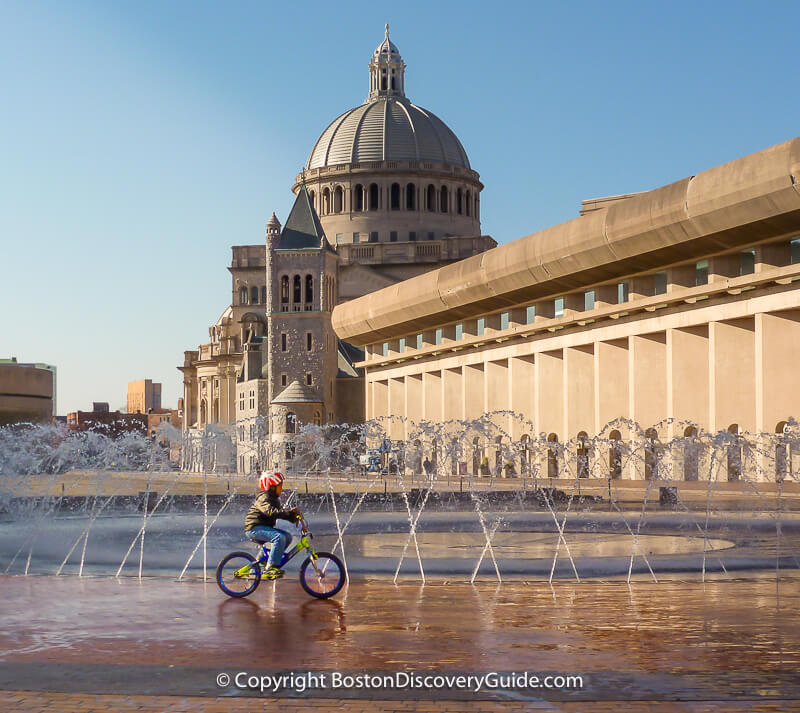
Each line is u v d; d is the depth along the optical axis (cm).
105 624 1498
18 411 10419
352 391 15588
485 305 9712
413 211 17550
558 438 8862
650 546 2944
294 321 15212
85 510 4903
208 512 4806
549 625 1486
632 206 7169
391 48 19350
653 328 7469
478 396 10331
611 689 1080
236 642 1349
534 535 3409
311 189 17912
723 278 6769
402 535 3469
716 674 1149
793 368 6262
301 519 1814
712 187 6372
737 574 2222
